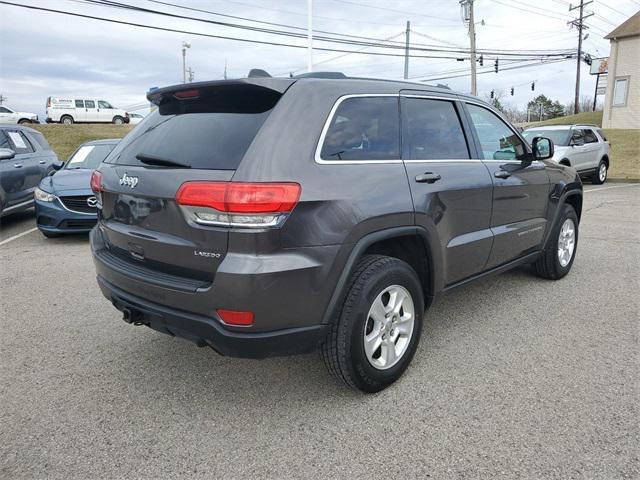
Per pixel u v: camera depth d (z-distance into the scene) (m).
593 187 15.13
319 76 3.13
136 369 3.50
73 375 3.41
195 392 3.18
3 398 3.11
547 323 4.24
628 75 28.70
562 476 2.36
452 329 4.13
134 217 2.96
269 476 2.39
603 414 2.86
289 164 2.60
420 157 3.41
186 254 2.67
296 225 2.57
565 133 14.56
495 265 4.29
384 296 3.14
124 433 2.75
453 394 3.10
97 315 4.54
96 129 29.12
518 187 4.36
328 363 2.96
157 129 3.17
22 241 7.68
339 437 2.69
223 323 2.55
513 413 2.88
